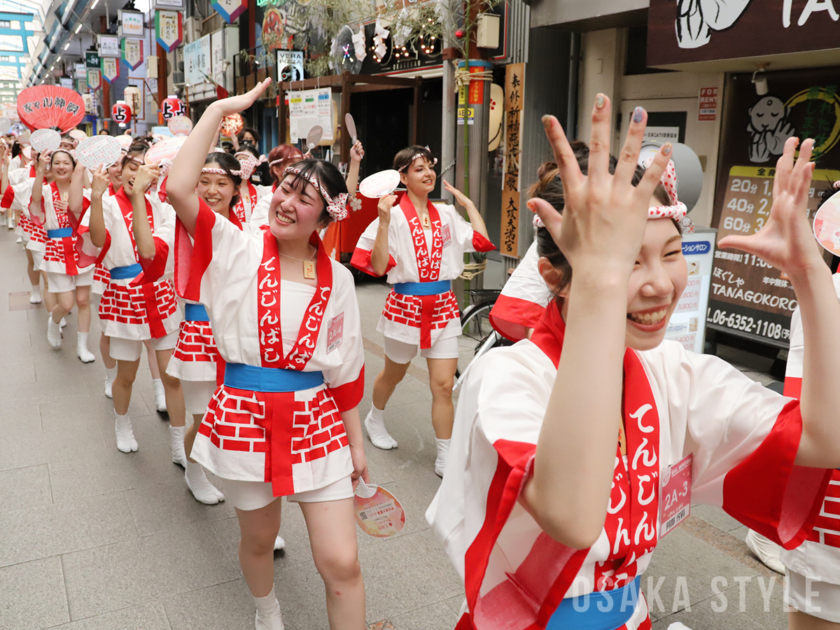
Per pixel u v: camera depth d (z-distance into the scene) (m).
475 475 1.13
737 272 5.23
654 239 1.06
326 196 2.12
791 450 1.24
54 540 3.22
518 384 1.15
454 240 3.94
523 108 6.29
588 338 0.86
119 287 3.87
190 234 2.15
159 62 20.45
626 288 0.87
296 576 2.96
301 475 2.14
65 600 2.77
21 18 37.75
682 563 2.99
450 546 1.21
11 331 6.97
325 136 8.66
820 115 4.66
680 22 4.47
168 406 3.90
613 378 0.86
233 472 2.15
